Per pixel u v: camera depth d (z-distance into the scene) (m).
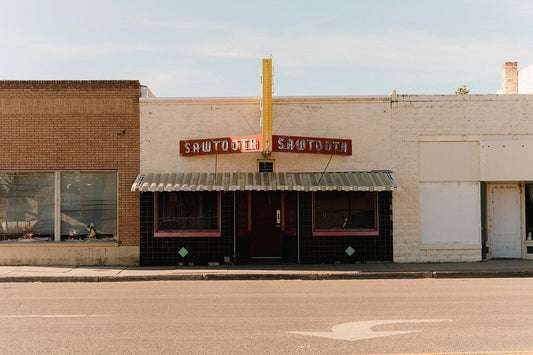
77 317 9.59
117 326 8.82
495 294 12.09
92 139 17.42
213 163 17.50
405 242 17.56
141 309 10.38
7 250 17.28
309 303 10.97
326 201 17.59
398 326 8.72
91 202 17.58
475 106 17.67
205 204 17.50
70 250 17.31
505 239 18.36
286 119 17.55
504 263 17.36
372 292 12.53
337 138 17.56
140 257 17.19
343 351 7.23
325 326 8.76
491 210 18.28
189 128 17.58
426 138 17.70
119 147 17.44
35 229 17.58
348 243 17.44
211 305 10.80
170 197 17.44
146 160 17.45
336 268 16.41
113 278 15.22
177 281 15.09
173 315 9.75
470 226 17.73
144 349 7.38
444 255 17.64
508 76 21.61
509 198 18.38
